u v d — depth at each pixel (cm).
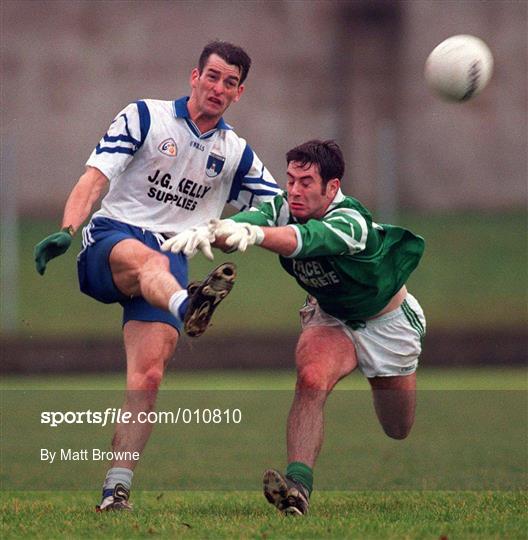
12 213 7406
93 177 2512
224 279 2116
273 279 8625
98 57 11412
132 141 2558
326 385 2453
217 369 7038
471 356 7169
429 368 7131
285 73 11544
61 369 6881
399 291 2623
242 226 2195
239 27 11544
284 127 11494
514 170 11138
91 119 11338
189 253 2134
